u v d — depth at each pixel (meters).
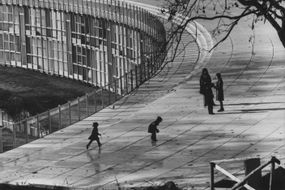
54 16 106.38
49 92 96.25
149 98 60.41
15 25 113.69
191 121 51.59
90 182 40.31
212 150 44.16
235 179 27.11
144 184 38.56
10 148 52.91
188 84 63.00
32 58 112.12
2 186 41.62
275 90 57.97
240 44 76.19
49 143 50.81
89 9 98.88
